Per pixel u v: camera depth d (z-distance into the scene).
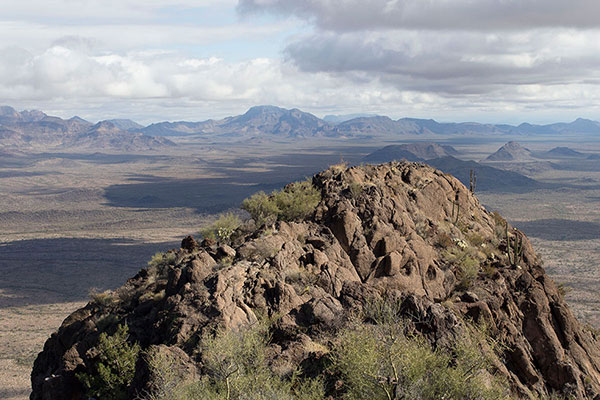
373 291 29.75
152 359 21.48
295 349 23.77
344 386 20.73
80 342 29.77
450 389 18.02
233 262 31.16
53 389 27.62
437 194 47.03
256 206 44.06
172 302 27.56
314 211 39.72
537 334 33.47
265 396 18.92
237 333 24.03
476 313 32.97
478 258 40.81
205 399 18.86
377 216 38.97
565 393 29.97
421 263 36.38
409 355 18.59
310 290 29.36
